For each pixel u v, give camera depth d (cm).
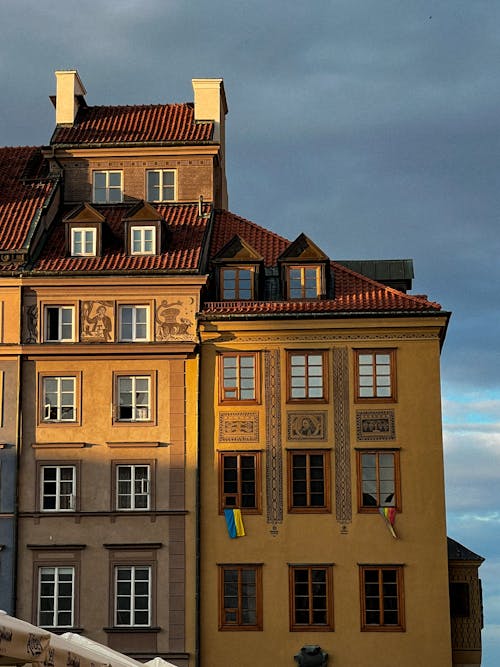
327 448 4306
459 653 4247
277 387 4372
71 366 4416
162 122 5234
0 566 4225
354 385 4362
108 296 4462
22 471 4322
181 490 4291
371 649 4128
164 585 4206
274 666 4128
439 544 4209
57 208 4950
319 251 4600
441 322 4372
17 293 4462
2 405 4375
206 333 4419
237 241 4653
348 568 4200
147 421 4362
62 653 1831
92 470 4322
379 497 4269
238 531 4238
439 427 4312
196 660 4122
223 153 5500
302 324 4397
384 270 5225
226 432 4344
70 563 4238
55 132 5162
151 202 5031
